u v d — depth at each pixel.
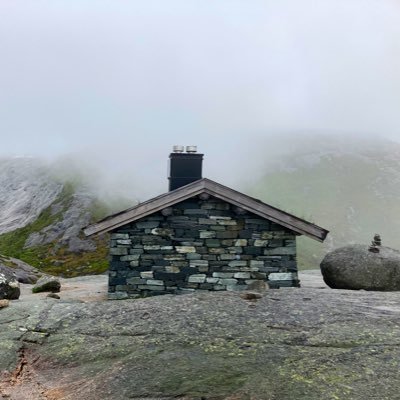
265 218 13.00
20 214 125.00
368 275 12.28
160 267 12.80
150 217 12.96
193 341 6.04
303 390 4.49
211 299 8.17
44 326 7.09
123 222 12.77
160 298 8.55
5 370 5.62
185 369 5.18
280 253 12.97
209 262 12.85
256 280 12.41
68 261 80.12
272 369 5.03
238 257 12.90
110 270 12.77
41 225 106.44
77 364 5.75
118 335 6.52
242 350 5.62
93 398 4.75
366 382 4.58
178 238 12.91
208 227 12.98
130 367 5.37
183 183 14.78
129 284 12.73
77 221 106.00
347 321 6.55
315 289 9.42
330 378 4.70
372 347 5.49
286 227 12.97
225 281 12.79
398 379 4.62
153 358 5.56
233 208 13.05
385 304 7.63
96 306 8.12
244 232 12.99
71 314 7.64
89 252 84.12
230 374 4.98
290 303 7.72
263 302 7.85
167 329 6.58
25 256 85.25
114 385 4.97
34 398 4.90
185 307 7.65
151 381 4.96
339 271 12.67
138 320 7.11
